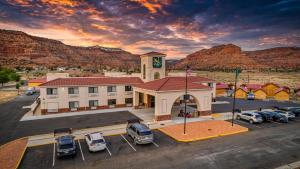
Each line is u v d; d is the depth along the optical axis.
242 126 29.23
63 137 20.23
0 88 79.94
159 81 36.50
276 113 33.78
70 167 16.97
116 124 29.83
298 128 28.70
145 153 19.81
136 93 40.62
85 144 22.22
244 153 19.89
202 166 17.14
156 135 25.16
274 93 58.59
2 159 18.23
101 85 40.59
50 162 17.89
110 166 17.12
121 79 44.44
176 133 25.61
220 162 17.92
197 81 47.66
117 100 42.44
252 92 60.94
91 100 40.06
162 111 31.11
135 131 22.39
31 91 61.25
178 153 19.80
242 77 162.38
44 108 36.41
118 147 21.31
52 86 36.69
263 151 20.42
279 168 16.97
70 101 38.34
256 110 41.00
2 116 34.62
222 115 36.09
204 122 31.14
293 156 19.30
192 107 42.78
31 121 31.53
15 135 25.05
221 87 65.88
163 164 17.48
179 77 47.94
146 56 43.56
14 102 48.03
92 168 16.78
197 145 21.94
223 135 25.34
